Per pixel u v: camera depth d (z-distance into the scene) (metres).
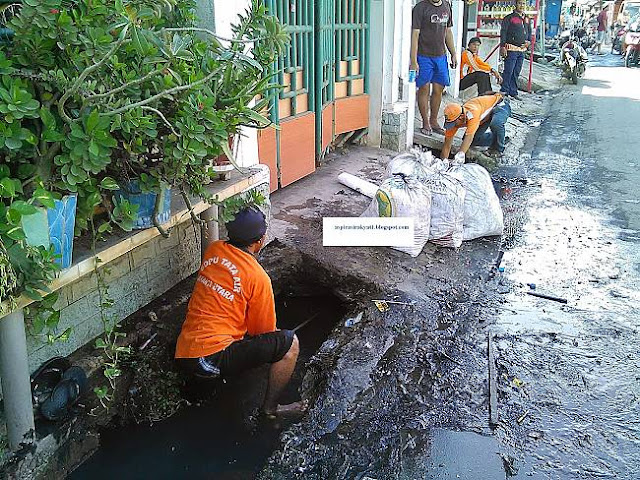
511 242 5.82
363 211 5.93
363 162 7.54
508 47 13.70
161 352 3.73
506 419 3.40
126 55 2.71
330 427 3.29
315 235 5.31
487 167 8.82
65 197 2.54
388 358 3.83
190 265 4.43
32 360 3.11
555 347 4.07
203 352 3.41
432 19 8.55
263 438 3.48
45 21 2.37
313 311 4.83
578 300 4.74
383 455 3.12
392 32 7.77
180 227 4.25
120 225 2.80
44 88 2.50
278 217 5.64
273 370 3.54
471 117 8.25
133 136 2.65
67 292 3.31
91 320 3.53
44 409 2.99
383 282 4.70
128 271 3.80
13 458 2.80
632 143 10.49
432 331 4.16
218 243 3.61
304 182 6.60
